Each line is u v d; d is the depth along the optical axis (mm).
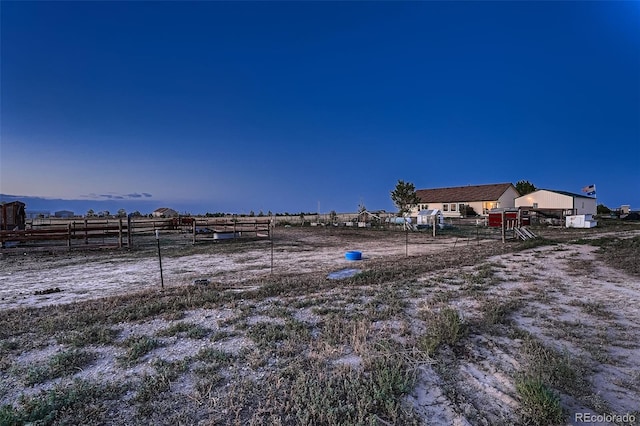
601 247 15664
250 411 3363
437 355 4574
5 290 8977
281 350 4625
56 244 20328
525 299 7371
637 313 6492
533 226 33938
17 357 4551
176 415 3270
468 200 48438
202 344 4934
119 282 9891
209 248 18609
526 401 3406
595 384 3916
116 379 3947
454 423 3250
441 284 8695
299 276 9930
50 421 3188
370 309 6387
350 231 31438
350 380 3807
